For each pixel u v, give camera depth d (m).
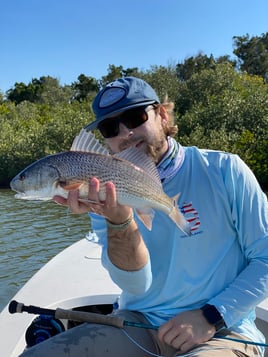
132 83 0.76
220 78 10.48
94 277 1.15
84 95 21.97
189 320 0.66
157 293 0.75
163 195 0.68
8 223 4.35
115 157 0.66
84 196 0.64
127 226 0.66
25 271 2.72
